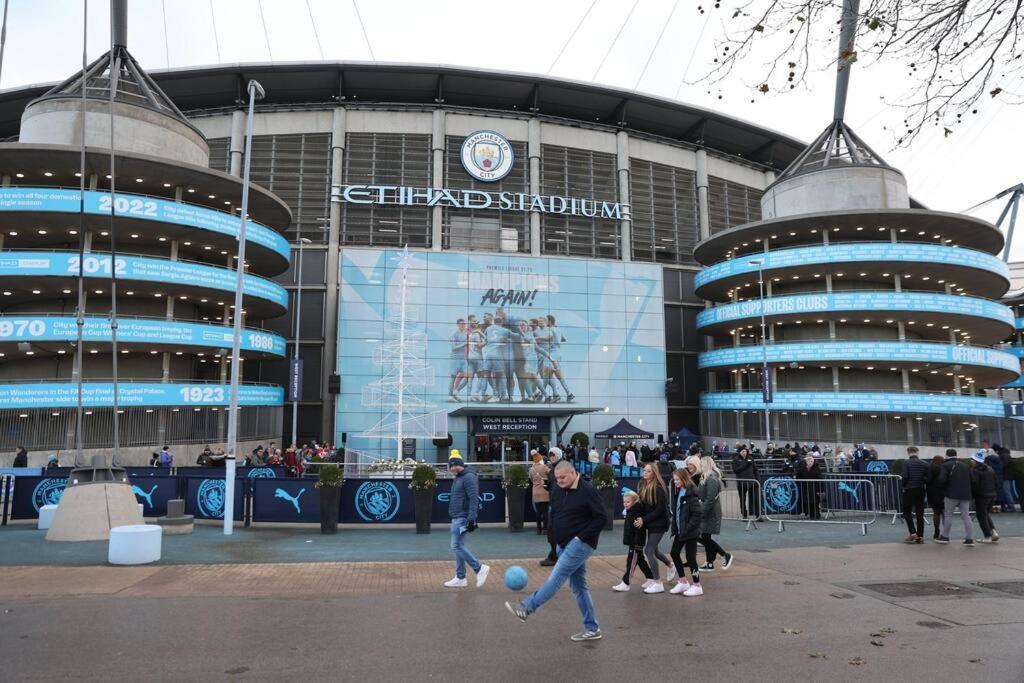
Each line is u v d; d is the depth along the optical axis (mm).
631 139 50469
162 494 16922
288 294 43656
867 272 41125
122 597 8523
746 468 16656
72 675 5586
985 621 7273
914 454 13156
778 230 41969
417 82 46125
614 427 39562
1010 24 5074
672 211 50750
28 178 32094
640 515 9000
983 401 40094
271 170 44969
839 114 45469
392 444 39000
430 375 40375
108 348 32062
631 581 9688
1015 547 12281
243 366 41219
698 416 48688
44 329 29188
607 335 43406
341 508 15430
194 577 9781
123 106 32781
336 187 44406
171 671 5699
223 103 47219
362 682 5441
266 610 7844
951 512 12734
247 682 5441
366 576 9852
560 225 47531
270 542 13188
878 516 16891
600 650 6293
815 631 6930
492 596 8609
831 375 42656
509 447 40031
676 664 5887
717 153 53469
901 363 39938
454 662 5949
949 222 40062
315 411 42688
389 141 46000
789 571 10188
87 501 13805
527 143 47625
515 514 14906
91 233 32469
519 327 42094
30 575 9945
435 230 44844
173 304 34250
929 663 5867
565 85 46750
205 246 35281
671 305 49375
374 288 40875
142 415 30984
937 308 39062
